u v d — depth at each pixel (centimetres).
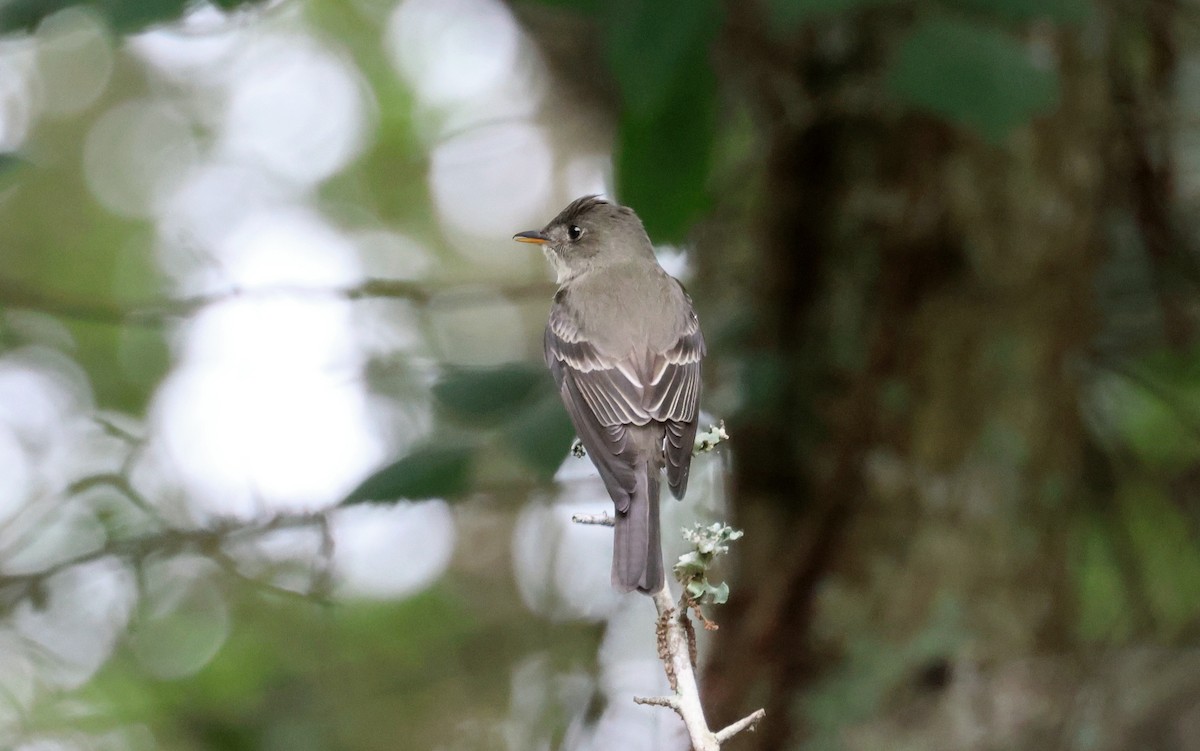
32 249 1694
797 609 962
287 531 959
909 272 985
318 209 1695
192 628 1311
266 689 1271
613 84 807
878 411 980
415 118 1623
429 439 782
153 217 1722
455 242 1717
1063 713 952
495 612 1487
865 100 959
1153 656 1009
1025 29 989
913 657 950
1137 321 1187
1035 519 980
